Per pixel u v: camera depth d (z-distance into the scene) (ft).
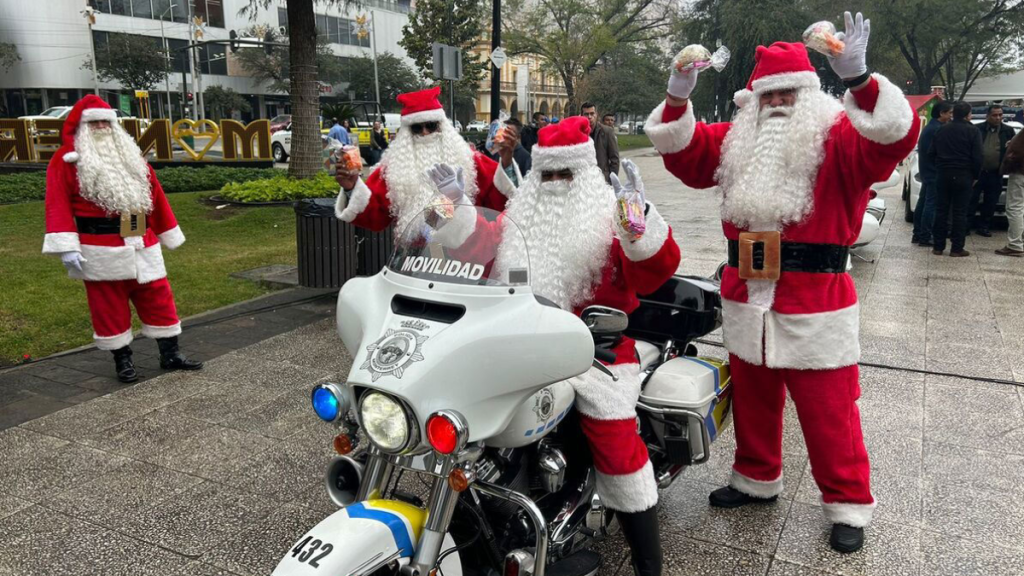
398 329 7.23
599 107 153.69
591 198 8.79
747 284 10.33
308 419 15.05
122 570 10.19
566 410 8.38
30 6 163.32
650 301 11.25
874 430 14.43
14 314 22.24
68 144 16.06
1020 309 22.75
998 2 123.85
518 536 8.39
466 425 6.58
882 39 119.85
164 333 17.46
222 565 10.32
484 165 14.15
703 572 10.12
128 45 161.99
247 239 34.50
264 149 64.08
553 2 141.90
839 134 9.59
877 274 27.48
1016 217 30.32
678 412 10.07
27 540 10.86
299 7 41.55
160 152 60.08
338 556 6.71
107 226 16.24
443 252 7.83
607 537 10.91
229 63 191.01
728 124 10.80
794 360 10.07
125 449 13.74
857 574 10.04
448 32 143.74
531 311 7.31
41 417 15.14
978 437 14.11
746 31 107.65
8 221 37.50
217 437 14.24
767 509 11.73
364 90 184.65
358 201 12.53
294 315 22.48
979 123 38.40
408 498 8.02
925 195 32.30
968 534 10.94
